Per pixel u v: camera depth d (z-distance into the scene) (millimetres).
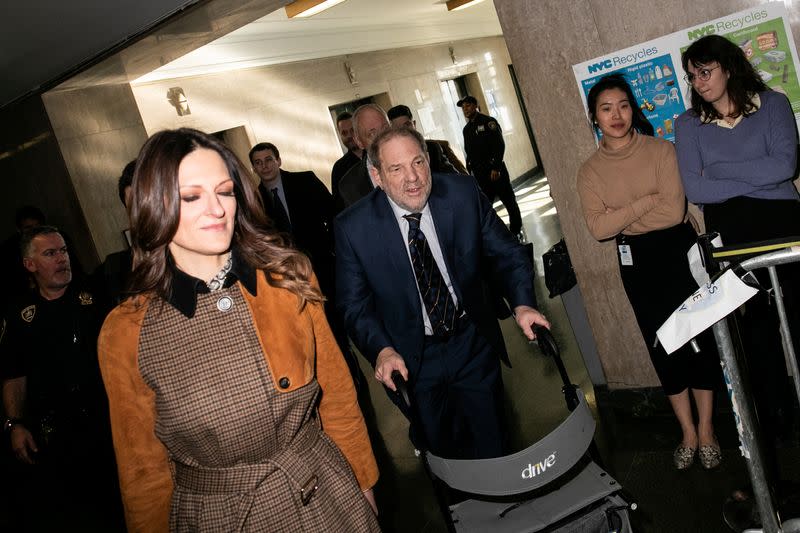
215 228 1315
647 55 2830
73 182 6395
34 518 4203
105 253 6617
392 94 12617
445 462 1833
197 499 1385
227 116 9148
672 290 2701
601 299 3367
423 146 2389
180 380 1339
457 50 15078
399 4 11484
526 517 1913
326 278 4973
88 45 4848
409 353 2527
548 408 3777
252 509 1374
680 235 2693
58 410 3262
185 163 1302
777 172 2477
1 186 6922
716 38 2523
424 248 2471
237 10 4578
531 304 2344
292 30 10219
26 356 3244
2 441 4844
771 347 2686
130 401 1358
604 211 2828
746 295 1619
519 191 14523
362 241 2479
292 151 10227
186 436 1348
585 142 3133
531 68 3156
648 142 2717
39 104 6211
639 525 2561
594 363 3547
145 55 5430
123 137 6930
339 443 1606
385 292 2504
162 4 4137
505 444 2633
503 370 4520
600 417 3465
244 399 1359
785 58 2562
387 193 2412
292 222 5016
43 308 3219
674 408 2852
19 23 3980
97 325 3201
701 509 2537
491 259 2596
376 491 3441
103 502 4117
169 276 1365
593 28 2936
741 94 2506
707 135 2607
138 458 1387
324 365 1572
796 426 2775
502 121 16375
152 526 1408
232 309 1396
